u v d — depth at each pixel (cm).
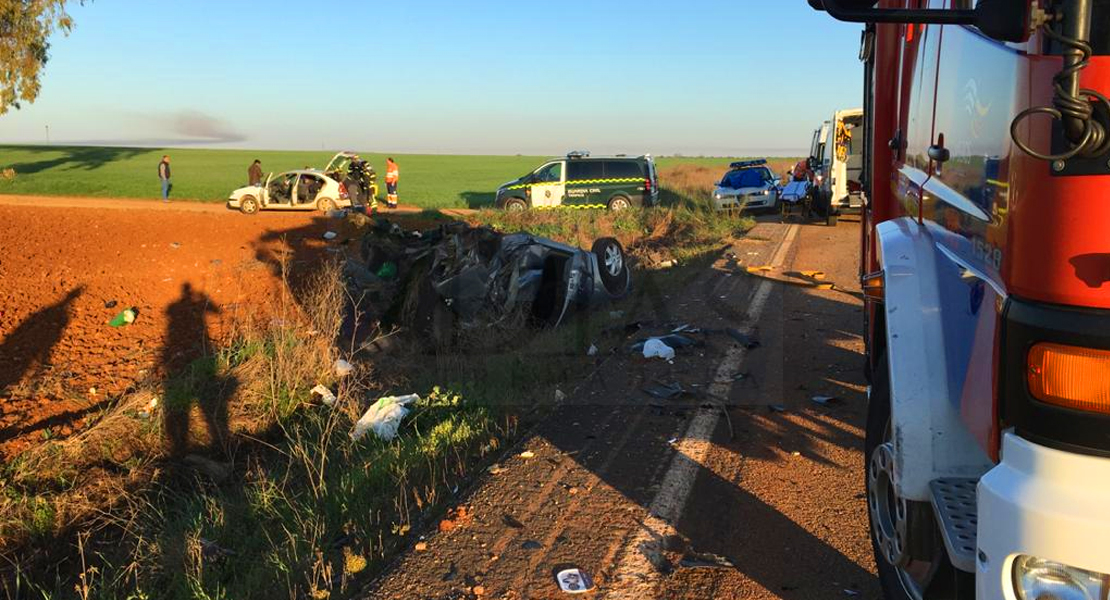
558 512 442
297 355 776
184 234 1888
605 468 501
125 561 477
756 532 417
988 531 219
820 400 618
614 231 1938
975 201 265
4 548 521
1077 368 201
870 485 357
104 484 596
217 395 743
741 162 2850
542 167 2686
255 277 1401
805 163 2752
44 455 623
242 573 421
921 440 286
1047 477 207
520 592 364
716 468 498
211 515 507
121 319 1124
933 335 300
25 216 2152
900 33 471
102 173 5597
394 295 943
